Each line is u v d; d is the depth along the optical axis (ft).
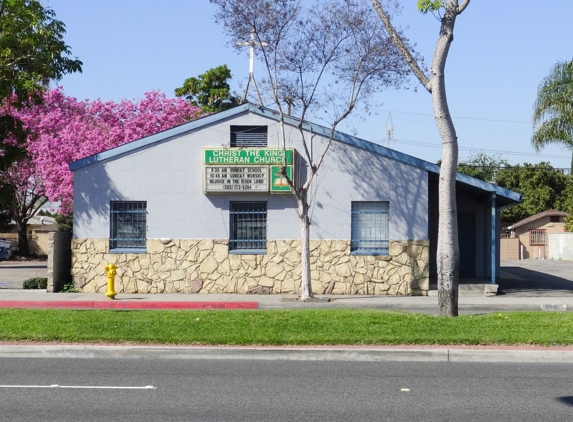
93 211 74.90
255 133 74.13
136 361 38.04
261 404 28.55
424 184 73.61
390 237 73.56
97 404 28.53
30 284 79.77
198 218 74.43
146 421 25.99
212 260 74.23
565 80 121.80
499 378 33.60
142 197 74.59
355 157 73.87
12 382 32.65
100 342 40.60
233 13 65.51
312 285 73.72
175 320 45.52
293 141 73.61
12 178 149.89
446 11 49.34
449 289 48.93
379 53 65.62
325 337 40.32
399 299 69.56
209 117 73.87
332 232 73.82
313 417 26.58
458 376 34.09
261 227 74.74
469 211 86.02
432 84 50.06
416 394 30.32
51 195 119.55
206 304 65.87
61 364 37.14
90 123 125.90
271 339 40.06
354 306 64.90
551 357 37.83
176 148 74.54
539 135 121.49
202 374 34.53
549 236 188.14
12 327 43.55
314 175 73.67
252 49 68.69
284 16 65.77
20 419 26.22
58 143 121.19
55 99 128.98
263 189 72.69
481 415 26.94
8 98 73.10
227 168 73.10
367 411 27.48
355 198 73.67
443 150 50.06
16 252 169.17
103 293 74.54
